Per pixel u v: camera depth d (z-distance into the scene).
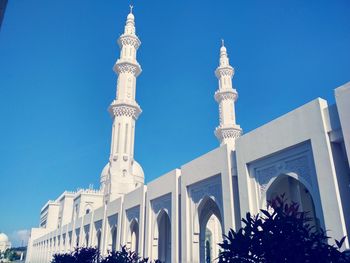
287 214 6.56
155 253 23.30
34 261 70.81
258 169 15.46
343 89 12.01
